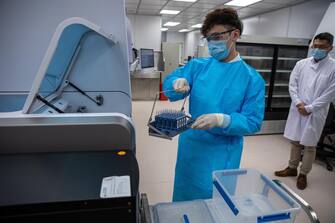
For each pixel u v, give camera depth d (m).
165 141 3.23
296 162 2.40
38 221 0.49
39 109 0.78
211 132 1.12
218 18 1.04
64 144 0.68
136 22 7.83
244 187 0.89
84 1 0.96
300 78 2.31
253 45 3.33
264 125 3.70
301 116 2.24
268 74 3.67
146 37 8.00
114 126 0.69
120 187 0.53
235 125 0.97
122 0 0.99
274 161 2.81
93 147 0.69
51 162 0.62
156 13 7.58
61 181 0.55
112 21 1.01
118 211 0.52
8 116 0.67
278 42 3.34
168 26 11.50
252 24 7.07
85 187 0.53
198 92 1.17
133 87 5.49
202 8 6.55
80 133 0.67
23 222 0.49
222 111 1.12
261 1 5.18
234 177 0.88
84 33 1.02
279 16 5.82
